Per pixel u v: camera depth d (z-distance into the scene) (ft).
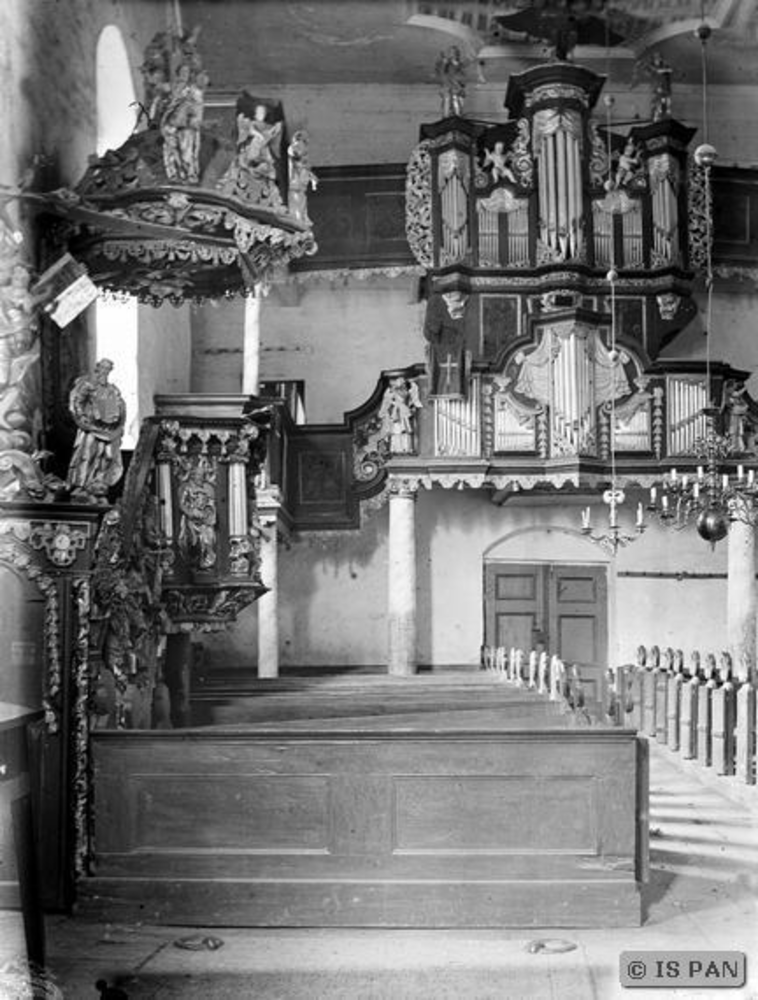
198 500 33.09
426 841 22.26
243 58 58.75
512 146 58.65
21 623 22.52
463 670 61.77
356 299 64.23
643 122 61.41
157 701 31.81
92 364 31.35
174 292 29.76
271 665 54.44
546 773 22.27
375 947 20.94
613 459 53.42
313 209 59.00
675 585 64.85
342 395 63.87
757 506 57.06
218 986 18.76
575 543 65.36
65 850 22.33
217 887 22.21
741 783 38.09
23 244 24.93
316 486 59.77
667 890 25.17
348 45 58.44
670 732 47.80
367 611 62.95
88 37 34.24
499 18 57.36
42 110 29.09
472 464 56.59
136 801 22.58
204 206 25.68
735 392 56.59
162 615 31.91
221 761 22.54
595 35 58.59
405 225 58.54
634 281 58.23
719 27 56.90
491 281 57.88
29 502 22.40
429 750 22.31
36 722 22.41
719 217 59.47
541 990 18.66
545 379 56.49
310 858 22.26
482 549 64.90
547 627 65.31
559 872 22.09
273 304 63.98
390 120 62.54
